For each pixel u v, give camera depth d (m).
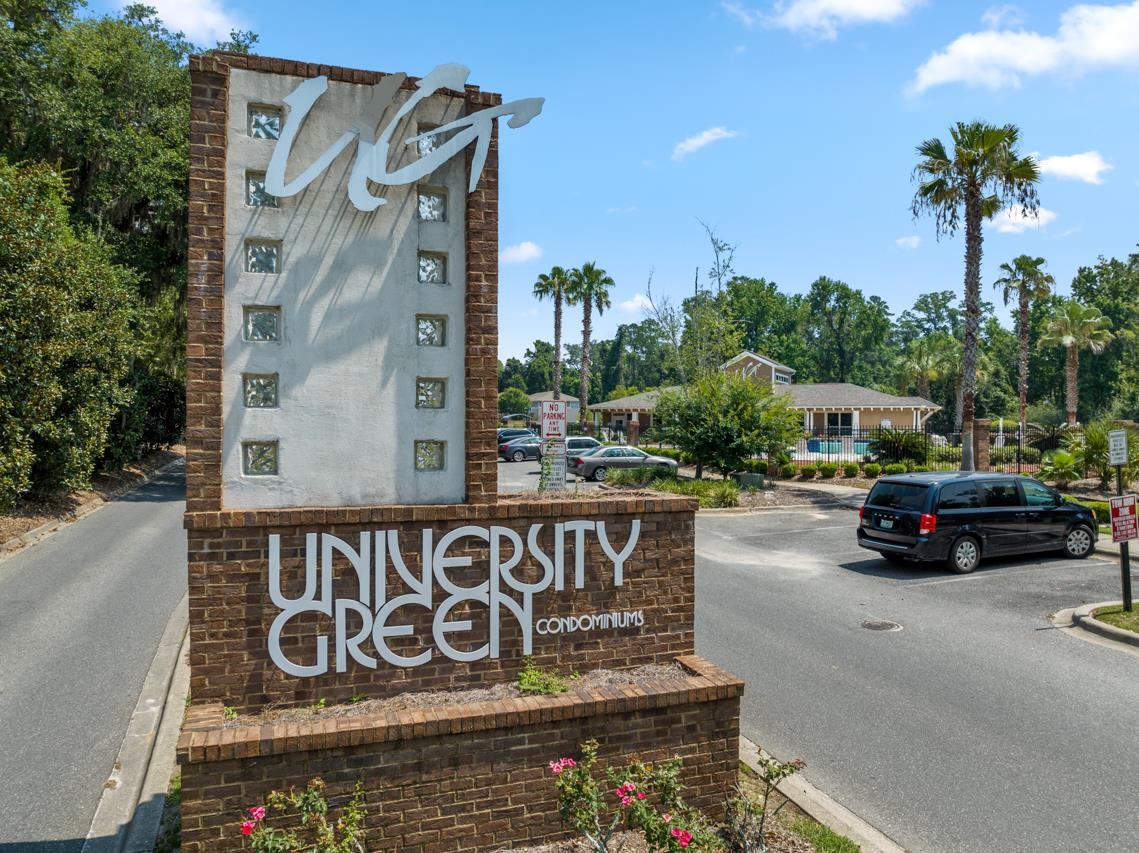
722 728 5.47
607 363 111.69
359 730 4.61
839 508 22.53
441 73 5.44
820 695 8.15
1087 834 5.47
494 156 5.61
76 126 23.81
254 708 4.98
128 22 28.08
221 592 4.93
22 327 15.77
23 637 9.66
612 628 5.77
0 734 6.99
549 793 5.04
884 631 10.48
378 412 5.39
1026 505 14.63
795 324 88.94
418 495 5.48
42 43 24.41
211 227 4.98
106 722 7.25
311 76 5.23
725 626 10.68
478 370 5.54
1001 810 5.80
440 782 4.82
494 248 5.59
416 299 5.49
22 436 16.36
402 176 5.35
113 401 20.97
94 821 5.61
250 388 5.19
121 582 12.52
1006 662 9.22
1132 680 8.62
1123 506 10.98
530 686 5.38
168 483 28.00
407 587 5.27
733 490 22.94
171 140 26.59
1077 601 12.01
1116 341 58.88
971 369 23.69
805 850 5.04
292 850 4.43
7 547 14.86
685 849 4.32
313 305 5.25
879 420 46.88
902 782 6.23
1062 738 7.09
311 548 5.05
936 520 13.70
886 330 86.56
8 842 5.31
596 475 31.03
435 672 5.34
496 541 5.46
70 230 20.03
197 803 4.42
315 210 5.26
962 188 23.52
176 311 31.08
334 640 5.11
